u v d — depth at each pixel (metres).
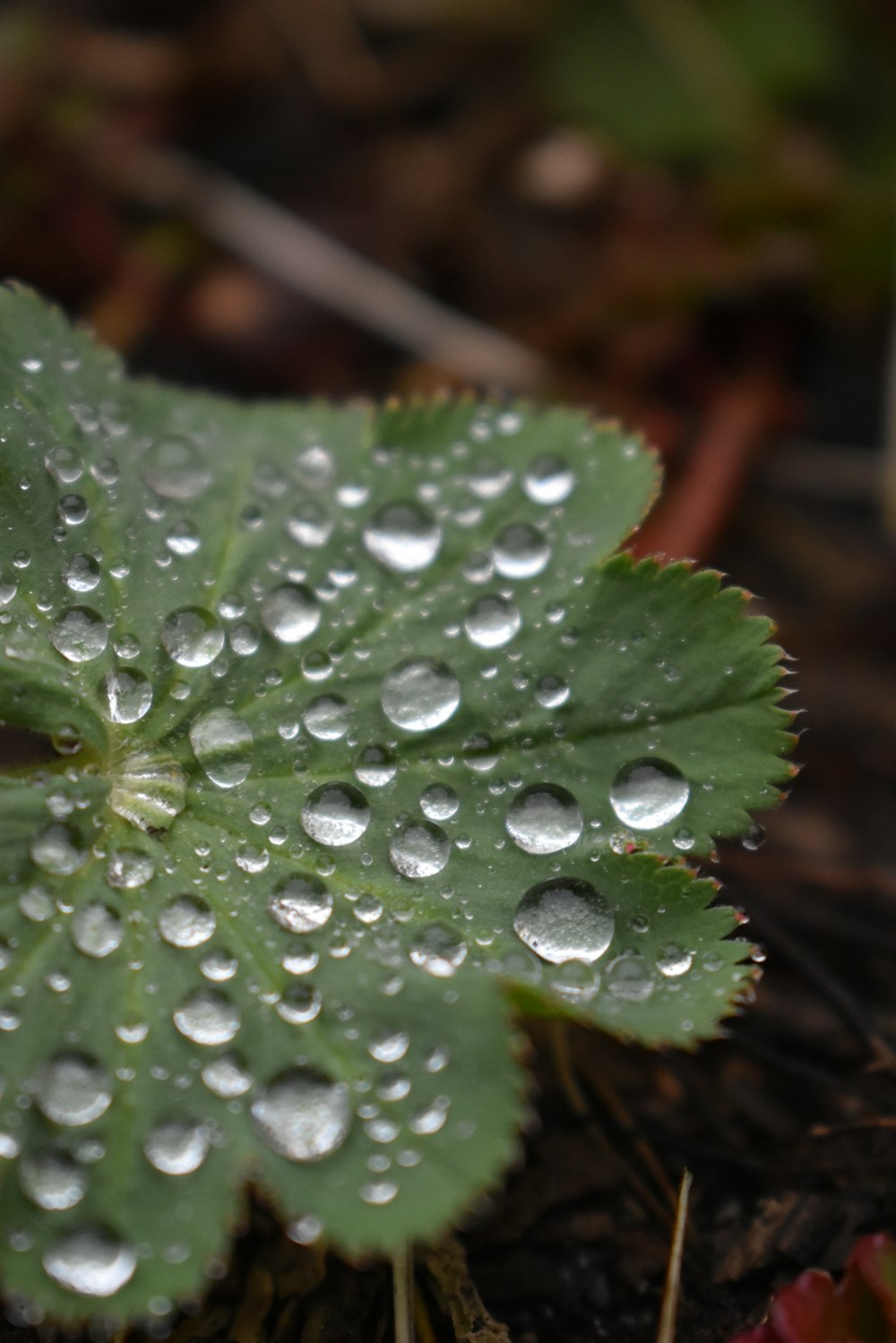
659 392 0.21
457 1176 0.14
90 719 0.15
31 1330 0.15
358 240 0.23
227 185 0.22
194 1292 0.14
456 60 0.25
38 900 0.15
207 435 0.16
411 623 0.15
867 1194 0.15
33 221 0.21
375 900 0.15
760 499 0.20
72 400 0.16
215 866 0.15
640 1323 0.15
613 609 0.15
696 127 0.23
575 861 0.15
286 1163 0.14
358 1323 0.15
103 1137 0.14
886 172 0.22
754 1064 0.16
